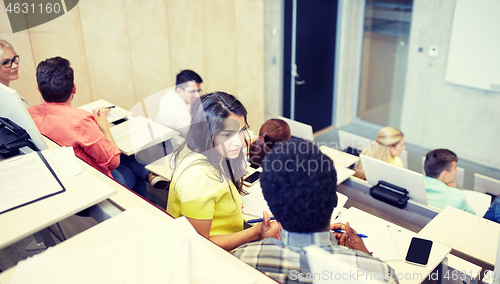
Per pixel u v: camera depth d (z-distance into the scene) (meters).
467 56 3.76
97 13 2.80
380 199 2.02
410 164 4.07
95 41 2.85
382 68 4.61
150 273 0.55
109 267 0.56
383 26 4.41
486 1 3.48
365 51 4.72
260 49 4.04
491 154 3.92
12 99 0.98
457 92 3.97
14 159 0.89
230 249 1.10
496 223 1.65
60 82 1.65
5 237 0.66
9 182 0.81
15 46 2.48
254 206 1.50
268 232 1.11
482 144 3.96
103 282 0.54
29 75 2.59
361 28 4.64
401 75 4.44
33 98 2.65
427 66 4.12
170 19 3.24
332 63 4.74
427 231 1.61
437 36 3.94
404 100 4.46
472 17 3.61
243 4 3.71
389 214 2.03
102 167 1.79
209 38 3.58
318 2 4.27
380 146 2.71
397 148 2.69
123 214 0.70
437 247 1.30
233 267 0.59
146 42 3.15
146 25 3.10
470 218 1.69
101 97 3.01
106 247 0.60
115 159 1.79
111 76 3.02
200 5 3.40
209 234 1.09
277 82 4.38
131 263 0.57
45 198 0.77
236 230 1.20
